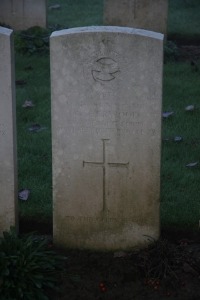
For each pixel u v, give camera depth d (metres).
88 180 7.52
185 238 7.91
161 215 8.18
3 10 15.52
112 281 7.16
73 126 7.38
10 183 7.57
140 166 7.43
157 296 7.00
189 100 11.55
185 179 8.94
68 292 7.02
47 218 8.23
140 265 7.32
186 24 16.62
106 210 7.59
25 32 14.58
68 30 7.26
